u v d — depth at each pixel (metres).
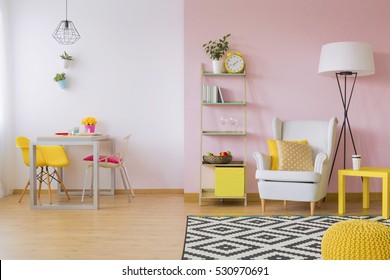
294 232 4.24
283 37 6.12
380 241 2.52
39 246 3.81
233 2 6.11
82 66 6.79
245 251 3.60
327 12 6.11
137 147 6.82
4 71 6.64
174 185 6.84
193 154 6.13
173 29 6.78
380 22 6.11
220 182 5.76
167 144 6.82
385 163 6.15
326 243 2.67
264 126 6.15
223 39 6.08
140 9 6.78
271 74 6.14
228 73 6.00
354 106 6.14
